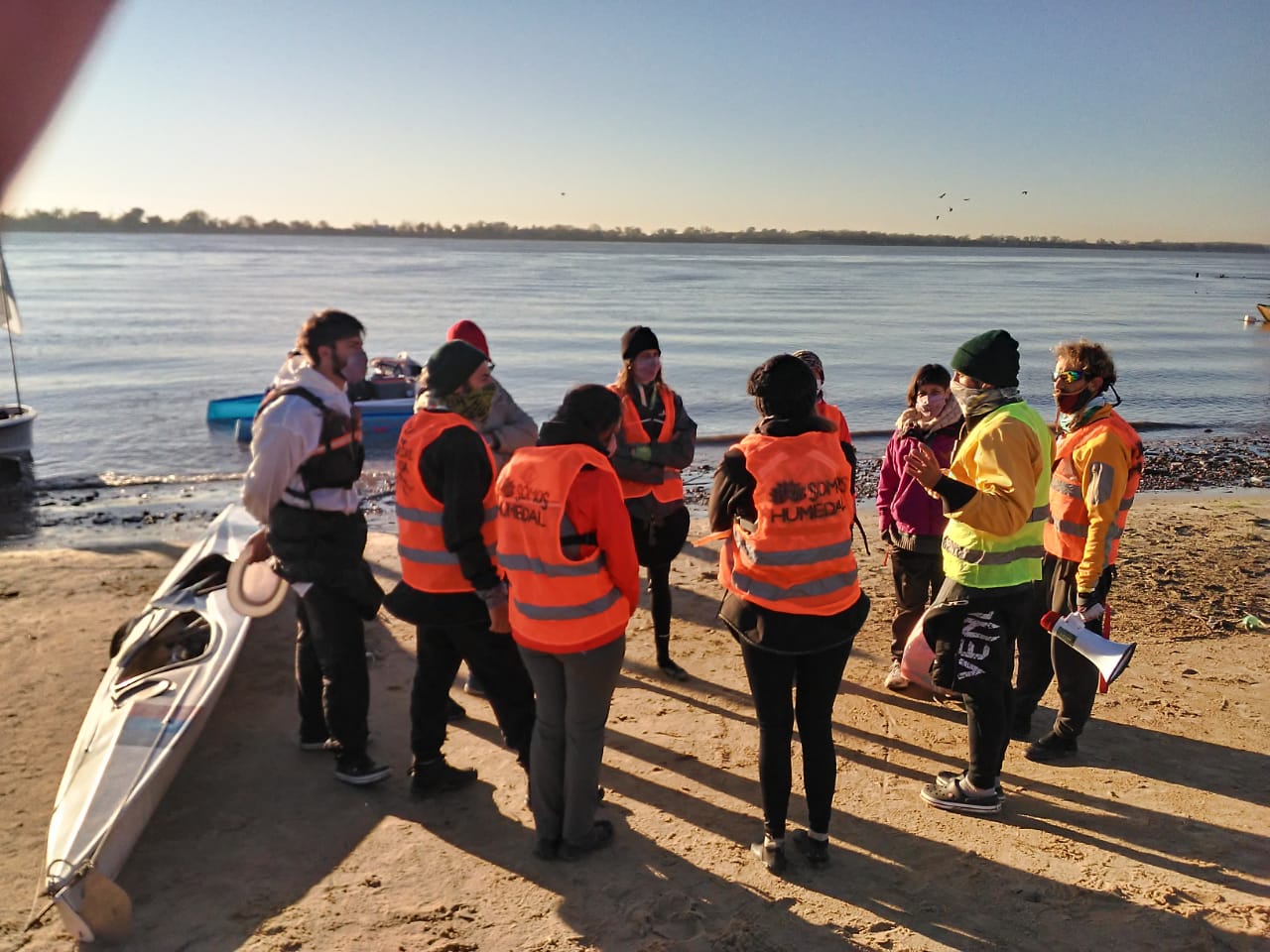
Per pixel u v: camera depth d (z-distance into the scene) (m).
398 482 4.20
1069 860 4.11
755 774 4.88
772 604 3.74
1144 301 75.25
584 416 3.81
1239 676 6.07
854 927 3.66
